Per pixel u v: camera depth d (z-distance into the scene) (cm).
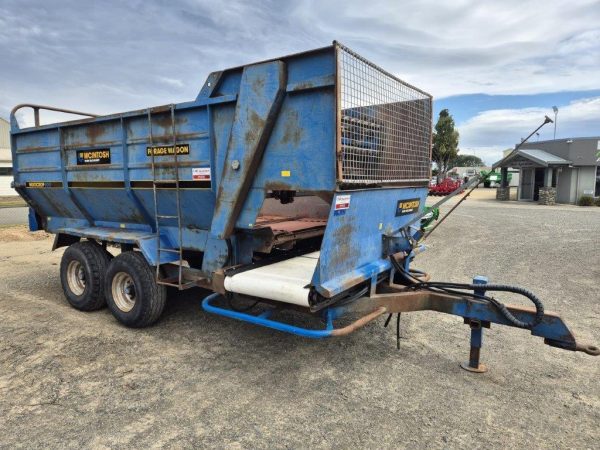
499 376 384
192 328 500
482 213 1973
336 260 352
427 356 424
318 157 338
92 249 558
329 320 362
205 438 295
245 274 389
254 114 362
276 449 284
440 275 757
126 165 491
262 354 429
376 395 351
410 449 284
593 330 490
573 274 757
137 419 318
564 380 378
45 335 483
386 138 413
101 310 577
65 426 310
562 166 2658
